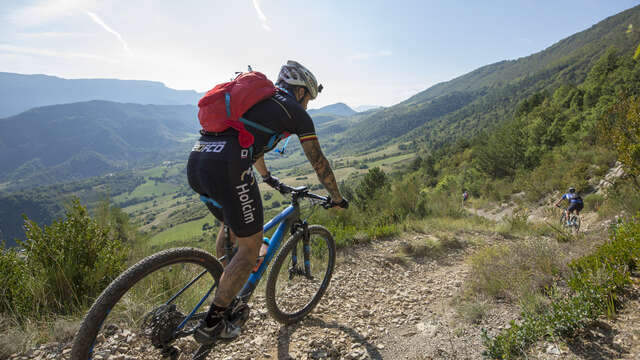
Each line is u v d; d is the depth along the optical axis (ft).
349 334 9.20
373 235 21.56
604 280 8.59
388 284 14.01
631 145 30.55
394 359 7.92
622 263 9.76
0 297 8.13
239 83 6.28
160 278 8.91
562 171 59.26
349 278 14.11
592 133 65.16
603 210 32.73
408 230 24.62
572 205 31.22
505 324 8.84
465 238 23.11
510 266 12.20
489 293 11.09
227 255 7.38
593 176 49.55
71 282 8.91
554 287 8.95
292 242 9.41
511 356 7.00
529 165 99.86
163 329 5.89
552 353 6.91
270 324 9.40
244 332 8.88
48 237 9.29
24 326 7.77
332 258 11.12
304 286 11.47
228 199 5.99
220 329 6.23
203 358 6.64
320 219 22.38
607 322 7.61
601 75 248.11
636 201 26.73
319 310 10.70
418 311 11.00
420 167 308.60
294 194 8.82
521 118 170.60
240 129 5.98
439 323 9.70
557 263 11.73
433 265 17.39
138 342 7.47
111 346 7.18
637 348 6.48
